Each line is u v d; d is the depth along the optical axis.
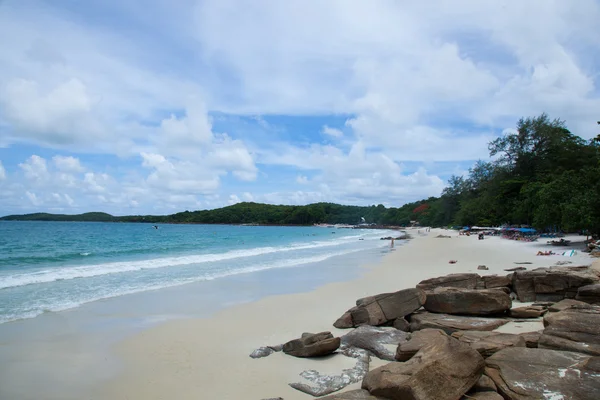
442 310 10.57
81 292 15.91
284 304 13.96
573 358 5.92
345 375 7.13
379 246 48.12
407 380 5.13
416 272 22.08
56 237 59.38
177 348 9.21
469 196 96.94
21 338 9.99
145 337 10.09
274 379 7.23
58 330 10.71
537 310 10.21
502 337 7.38
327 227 193.38
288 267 25.08
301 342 8.40
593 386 5.11
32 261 27.61
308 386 6.78
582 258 24.50
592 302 10.35
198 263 27.06
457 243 47.88
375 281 19.02
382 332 9.06
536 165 59.22
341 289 16.92
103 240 54.28
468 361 5.57
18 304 13.67
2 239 52.81
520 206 51.81
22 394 6.86
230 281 19.12
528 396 5.11
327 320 11.64
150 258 30.27
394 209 197.38
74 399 6.69
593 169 34.28
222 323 11.43
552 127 58.50
